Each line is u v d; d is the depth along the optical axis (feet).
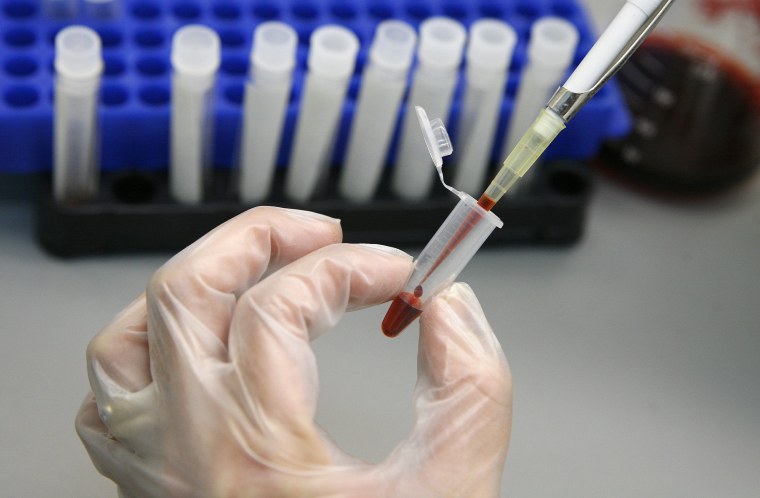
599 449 1.60
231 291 1.36
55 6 1.75
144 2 1.79
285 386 1.30
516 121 1.68
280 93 1.58
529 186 1.73
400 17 1.84
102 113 1.64
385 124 1.63
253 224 1.39
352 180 1.69
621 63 1.30
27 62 1.72
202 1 1.81
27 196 1.72
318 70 1.58
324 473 1.30
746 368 1.69
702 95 1.84
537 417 1.62
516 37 1.83
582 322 1.70
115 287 1.66
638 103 1.83
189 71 1.55
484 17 1.85
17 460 1.52
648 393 1.65
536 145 1.31
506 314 1.69
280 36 1.58
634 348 1.69
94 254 1.68
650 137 1.82
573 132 1.73
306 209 1.68
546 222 1.73
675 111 1.83
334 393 1.60
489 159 1.75
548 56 1.63
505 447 1.36
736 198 1.84
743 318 1.73
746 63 1.87
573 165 1.76
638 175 1.82
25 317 1.62
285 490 1.29
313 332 1.35
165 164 1.69
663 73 1.85
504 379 1.36
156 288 1.34
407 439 1.36
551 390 1.64
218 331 1.34
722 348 1.70
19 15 1.76
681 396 1.65
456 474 1.33
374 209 1.69
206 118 1.62
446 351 1.37
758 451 1.62
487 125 1.66
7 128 1.62
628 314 1.72
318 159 1.64
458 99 1.74
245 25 1.79
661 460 1.60
